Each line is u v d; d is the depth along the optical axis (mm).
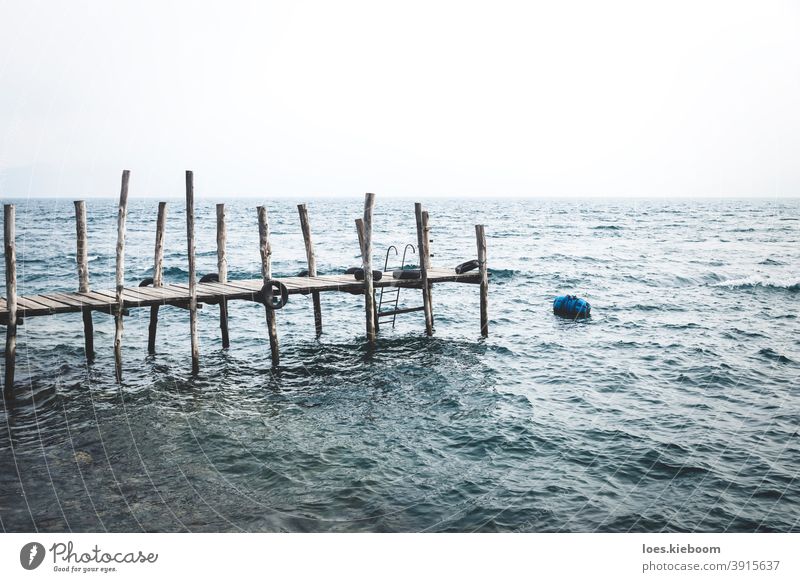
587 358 13164
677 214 95875
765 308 19266
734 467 7715
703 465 7758
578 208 136500
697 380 11500
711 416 9547
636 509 6676
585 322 17109
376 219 79938
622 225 65500
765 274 26703
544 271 27906
